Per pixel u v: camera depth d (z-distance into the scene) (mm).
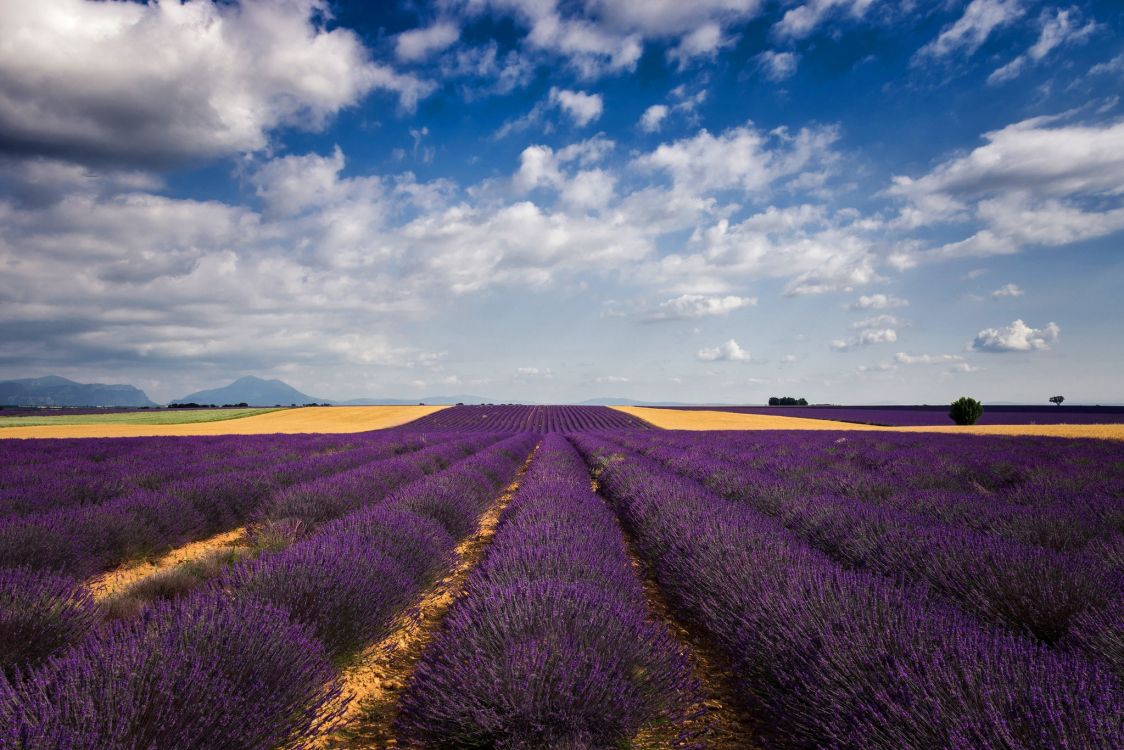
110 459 13430
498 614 2832
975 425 32969
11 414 50344
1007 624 3189
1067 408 54031
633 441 21672
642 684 2492
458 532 6594
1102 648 2639
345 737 2598
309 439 22328
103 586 5105
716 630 3426
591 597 3084
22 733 1771
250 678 2307
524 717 2264
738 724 2684
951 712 1907
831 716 2209
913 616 2680
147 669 2168
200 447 17266
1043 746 1699
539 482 8531
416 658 3578
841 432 25875
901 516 5398
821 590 3062
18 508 6801
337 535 4566
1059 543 4918
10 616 2873
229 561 5406
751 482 8516
